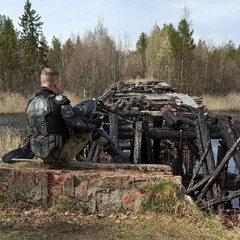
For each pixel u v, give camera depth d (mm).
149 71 58594
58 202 4906
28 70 55094
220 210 6324
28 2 56719
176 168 10289
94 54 50781
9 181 4996
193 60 59375
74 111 5027
